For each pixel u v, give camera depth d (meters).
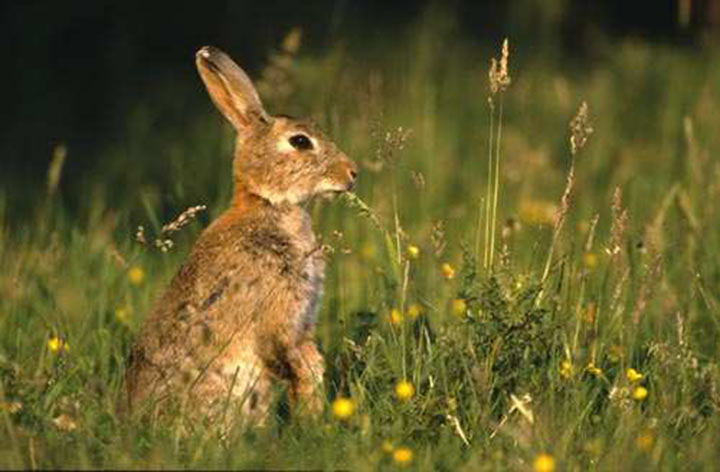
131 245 13.38
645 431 9.57
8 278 12.37
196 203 13.55
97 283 12.28
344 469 8.84
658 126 19.05
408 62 20.84
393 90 19.44
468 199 15.80
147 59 21.61
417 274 11.79
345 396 10.45
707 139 17.14
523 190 16.11
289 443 9.23
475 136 18.48
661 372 10.31
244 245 10.43
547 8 24.25
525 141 17.98
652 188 15.69
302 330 10.59
